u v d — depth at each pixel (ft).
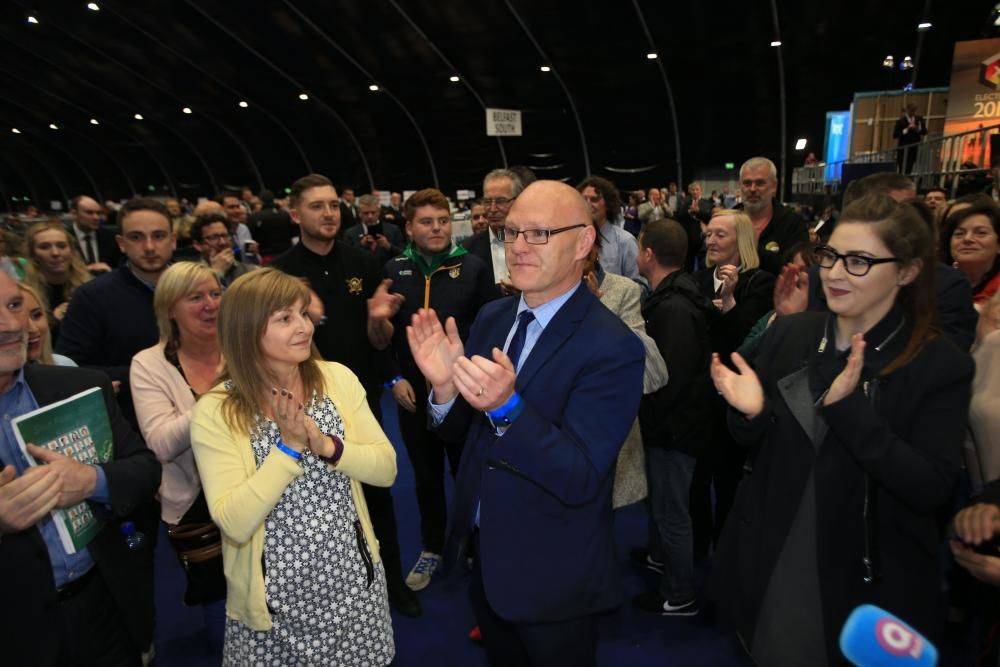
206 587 6.85
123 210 9.16
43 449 4.64
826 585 4.53
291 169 74.28
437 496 10.20
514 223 4.74
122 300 9.24
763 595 4.83
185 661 8.66
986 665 5.21
